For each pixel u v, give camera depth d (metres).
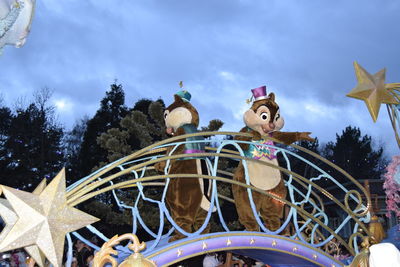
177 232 5.25
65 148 30.45
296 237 5.81
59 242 3.49
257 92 6.34
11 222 3.48
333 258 5.27
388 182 4.50
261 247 4.88
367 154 35.66
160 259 4.38
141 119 13.02
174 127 6.13
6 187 3.44
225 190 11.58
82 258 8.13
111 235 15.12
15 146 25.84
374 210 5.77
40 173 25.56
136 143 16.23
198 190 5.39
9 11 2.37
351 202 18.73
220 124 12.34
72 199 3.96
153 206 13.09
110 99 23.95
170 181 5.46
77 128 34.22
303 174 26.33
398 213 4.58
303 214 5.70
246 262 8.08
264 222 5.89
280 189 5.95
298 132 6.18
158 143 4.73
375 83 3.81
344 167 35.00
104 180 4.30
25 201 3.45
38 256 3.47
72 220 3.59
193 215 5.30
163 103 18.27
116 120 23.41
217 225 12.09
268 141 6.15
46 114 29.50
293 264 5.73
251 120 6.11
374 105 3.78
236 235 4.80
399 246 5.53
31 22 2.55
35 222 3.44
